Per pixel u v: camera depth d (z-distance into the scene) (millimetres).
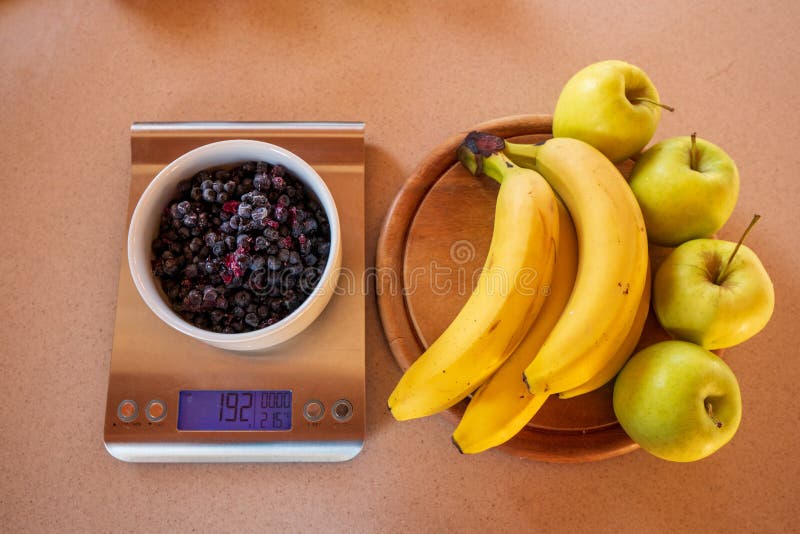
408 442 491
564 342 416
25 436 486
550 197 451
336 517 479
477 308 438
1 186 537
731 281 444
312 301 428
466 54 586
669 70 590
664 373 425
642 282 432
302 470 485
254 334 419
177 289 436
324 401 474
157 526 472
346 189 516
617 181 451
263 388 474
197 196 447
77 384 498
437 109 568
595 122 469
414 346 490
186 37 582
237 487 480
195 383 474
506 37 593
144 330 482
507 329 429
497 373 453
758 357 518
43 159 545
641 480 491
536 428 483
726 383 425
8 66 569
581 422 480
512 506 484
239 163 469
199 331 413
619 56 593
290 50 581
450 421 481
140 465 481
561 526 481
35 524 470
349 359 481
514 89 578
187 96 564
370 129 560
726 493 490
